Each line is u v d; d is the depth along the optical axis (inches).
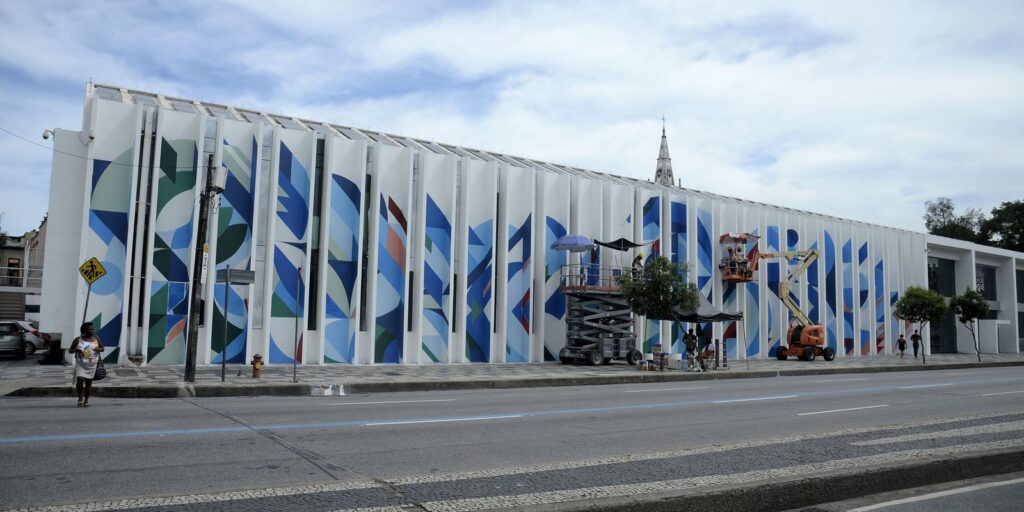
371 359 1045.2
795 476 266.8
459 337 1142.3
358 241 1055.0
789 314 1610.5
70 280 902.4
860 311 1788.9
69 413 468.4
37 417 442.3
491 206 1184.8
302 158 1037.2
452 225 1142.3
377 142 1101.7
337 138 1059.3
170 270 935.7
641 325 1338.6
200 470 285.6
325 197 1034.1
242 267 978.1
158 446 339.6
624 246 1229.1
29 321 1510.8
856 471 276.7
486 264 1179.9
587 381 866.8
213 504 227.9
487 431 415.5
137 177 926.4
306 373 845.2
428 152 1135.0
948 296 2186.3
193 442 352.8
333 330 1039.0
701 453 332.8
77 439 354.9
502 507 214.5
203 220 712.4
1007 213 3479.3
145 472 279.9
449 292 1128.8
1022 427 433.7
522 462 317.7
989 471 319.6
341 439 373.1
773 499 248.4
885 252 1897.1
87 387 521.7
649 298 1117.1
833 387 805.2
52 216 900.6
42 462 295.4
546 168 1403.8
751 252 1531.7
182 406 523.5
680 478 271.9
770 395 688.4
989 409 568.7
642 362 1067.9
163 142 944.3
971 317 1787.6
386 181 1100.5
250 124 1003.3
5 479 263.1
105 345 898.7
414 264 1112.8
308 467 296.2
